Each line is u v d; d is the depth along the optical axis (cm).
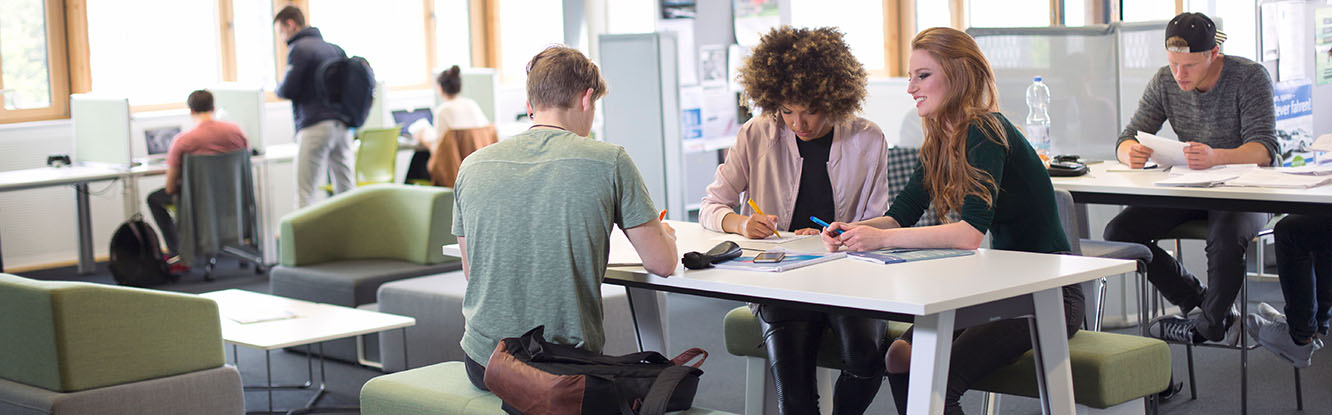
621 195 249
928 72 275
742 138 332
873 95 965
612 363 244
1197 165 402
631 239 252
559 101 259
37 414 323
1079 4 698
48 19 812
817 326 293
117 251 717
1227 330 387
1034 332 245
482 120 817
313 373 490
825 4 964
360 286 504
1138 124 453
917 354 226
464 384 280
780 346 290
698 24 927
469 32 1059
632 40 705
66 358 322
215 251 715
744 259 266
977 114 270
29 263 785
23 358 333
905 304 212
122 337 332
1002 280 232
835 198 321
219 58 897
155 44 864
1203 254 518
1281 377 429
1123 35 504
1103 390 262
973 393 425
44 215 792
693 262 259
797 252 274
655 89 701
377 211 549
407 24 1014
